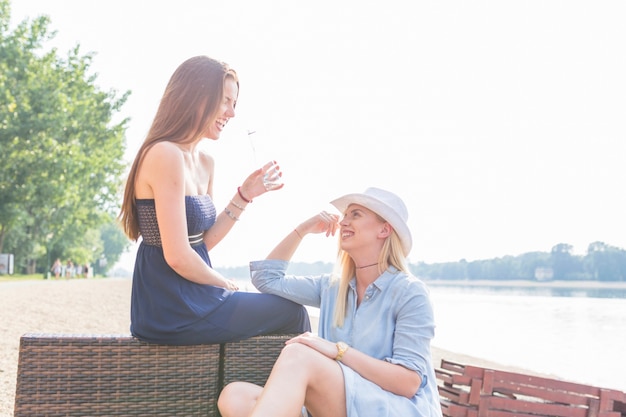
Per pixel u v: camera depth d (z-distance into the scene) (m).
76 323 10.95
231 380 2.58
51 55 32.66
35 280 34.09
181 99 2.59
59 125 31.11
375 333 2.46
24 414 2.29
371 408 2.20
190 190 2.61
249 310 2.58
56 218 37.75
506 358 10.08
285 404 2.06
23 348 2.30
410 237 2.54
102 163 34.62
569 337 13.72
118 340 2.41
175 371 2.48
